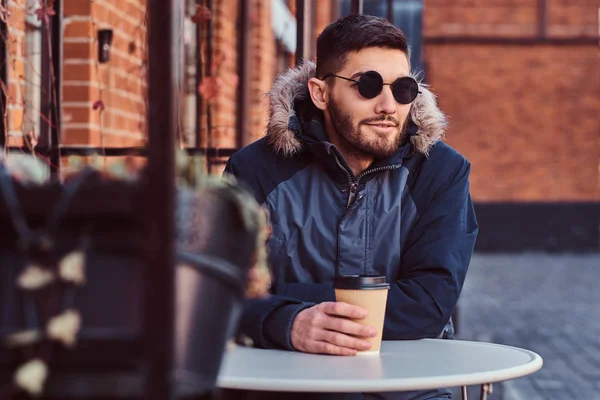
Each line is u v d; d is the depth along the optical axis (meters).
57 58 3.61
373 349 2.07
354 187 2.43
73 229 1.08
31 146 3.50
